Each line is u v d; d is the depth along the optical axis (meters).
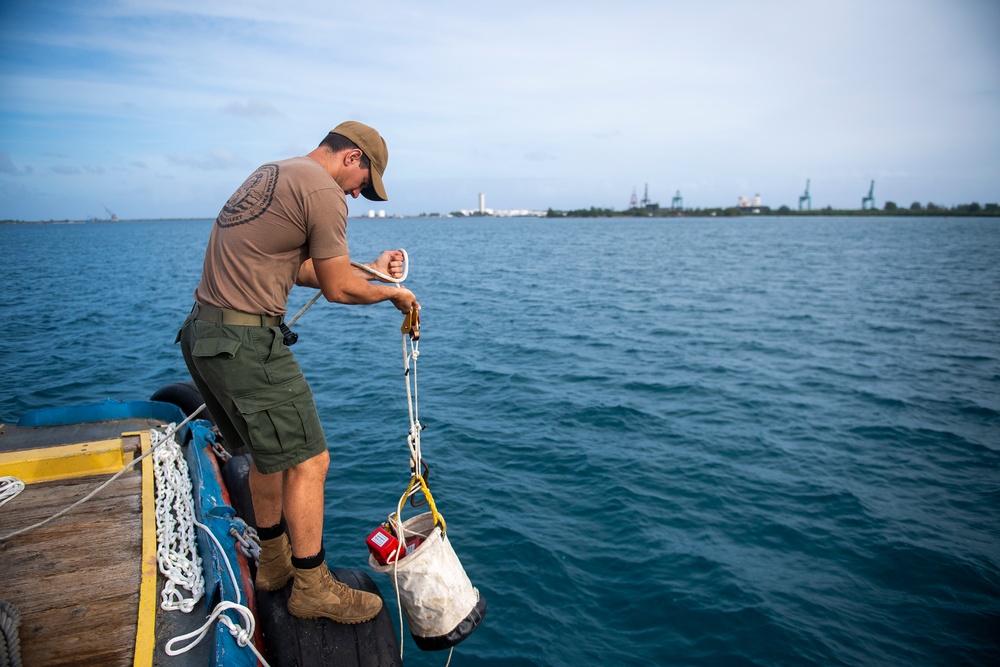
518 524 6.59
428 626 2.51
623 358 13.94
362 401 10.32
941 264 42.34
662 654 4.95
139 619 2.38
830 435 9.27
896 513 6.97
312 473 2.46
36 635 2.32
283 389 2.37
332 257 2.35
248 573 2.90
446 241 79.50
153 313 18.16
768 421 9.83
